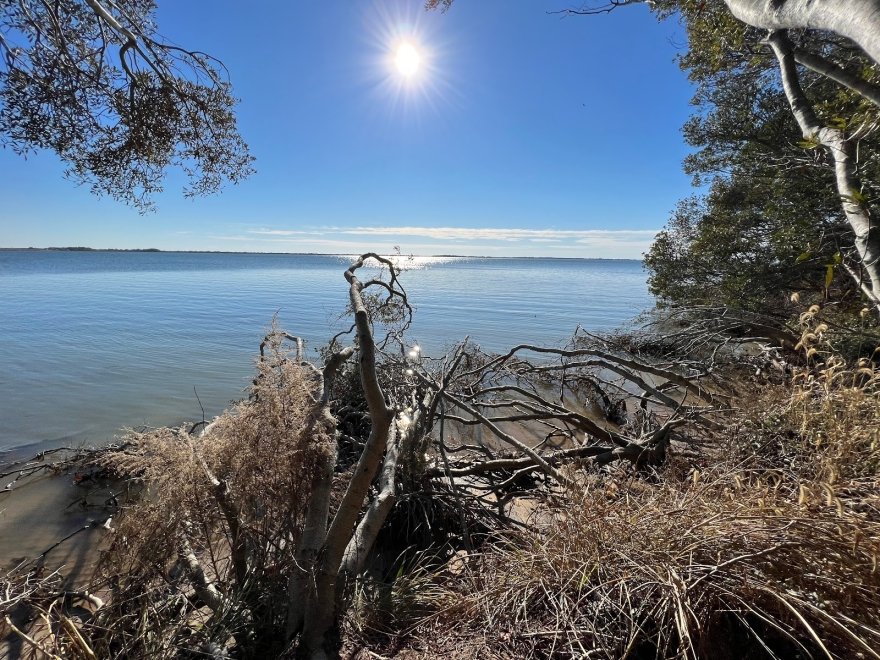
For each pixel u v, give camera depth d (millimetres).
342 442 4977
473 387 6652
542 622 1949
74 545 3732
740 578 1645
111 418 7445
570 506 2451
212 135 4164
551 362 9953
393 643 2086
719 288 10469
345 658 2010
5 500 4441
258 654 2018
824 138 2115
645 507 2152
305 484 2201
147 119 3738
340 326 16562
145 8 3941
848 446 2164
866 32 946
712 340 7754
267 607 2125
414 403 4449
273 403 2193
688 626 1610
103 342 13906
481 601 2143
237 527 2193
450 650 1948
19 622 2426
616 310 22531
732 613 1699
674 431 4316
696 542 1801
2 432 6754
